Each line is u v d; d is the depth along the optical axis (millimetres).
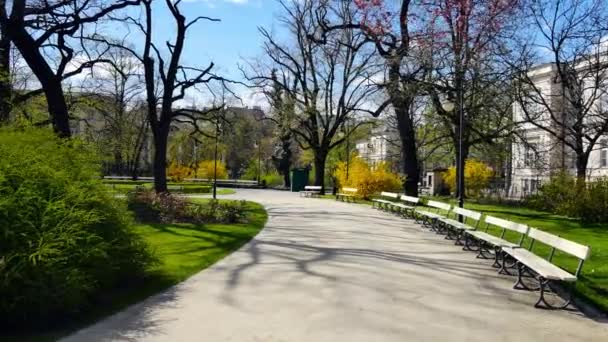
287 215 22016
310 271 9617
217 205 19703
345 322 6453
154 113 26297
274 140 48531
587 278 9273
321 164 42000
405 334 6023
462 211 15062
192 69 27438
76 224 6523
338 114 41469
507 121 28203
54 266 6082
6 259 5762
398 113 28188
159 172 26047
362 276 9227
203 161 63688
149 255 8469
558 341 5914
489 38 21969
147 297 7586
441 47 22188
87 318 6484
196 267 9859
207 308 7047
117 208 8070
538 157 27766
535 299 7840
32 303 5871
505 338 5969
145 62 25891
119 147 40688
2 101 18328
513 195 36875
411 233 15867
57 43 20484
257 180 63781
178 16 25969
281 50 41344
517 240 14367
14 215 6043
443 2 22062
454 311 7051
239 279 8883
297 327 6234
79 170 7941
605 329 6402
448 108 25109
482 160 40969
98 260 7125
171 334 5945
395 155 54344
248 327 6227
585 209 19859
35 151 7367
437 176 44875
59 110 19266
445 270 9977
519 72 23781
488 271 9953
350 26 27828
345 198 33438
